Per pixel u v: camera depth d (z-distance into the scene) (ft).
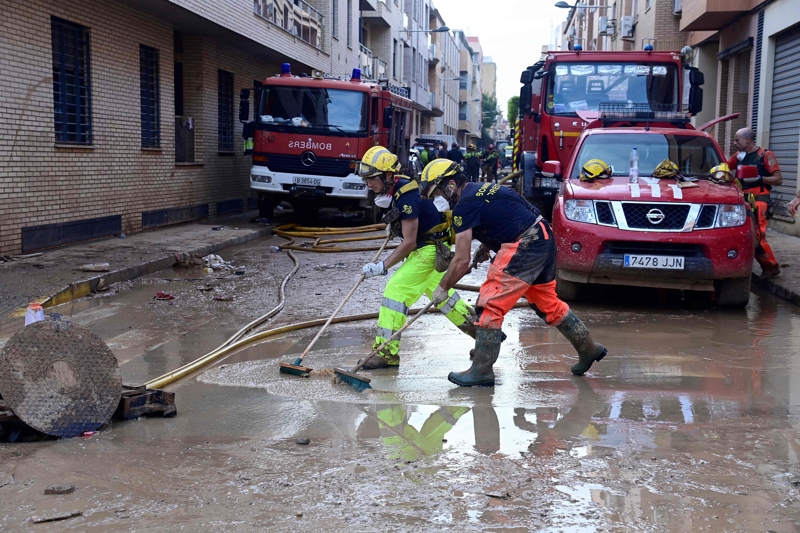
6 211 37.19
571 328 18.30
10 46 36.86
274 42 68.80
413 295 20.15
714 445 13.43
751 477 11.94
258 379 18.63
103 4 45.44
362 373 19.29
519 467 12.43
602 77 47.32
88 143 44.78
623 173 30.37
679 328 24.73
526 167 50.60
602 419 15.07
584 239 27.37
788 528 10.19
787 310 28.12
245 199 72.79
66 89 42.52
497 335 17.69
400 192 19.40
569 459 12.78
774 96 53.88
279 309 27.81
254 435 14.33
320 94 55.93
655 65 46.98
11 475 12.30
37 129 39.24
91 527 10.36
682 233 26.81
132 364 20.22
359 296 30.99
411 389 17.61
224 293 31.48
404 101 71.41
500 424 14.82
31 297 27.76
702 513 10.64
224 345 22.06
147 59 52.75
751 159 33.17
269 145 56.03
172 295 30.68
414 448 13.47
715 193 27.45
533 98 50.47
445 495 11.31
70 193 42.63
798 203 32.37
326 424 14.96
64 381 14.40
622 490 11.46
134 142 49.93
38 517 10.63
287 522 10.46
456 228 17.66
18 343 13.99
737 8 57.82
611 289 32.55
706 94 73.15
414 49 163.84
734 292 27.68
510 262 17.51
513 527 10.25
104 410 14.78
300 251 45.96
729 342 22.57
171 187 56.08
